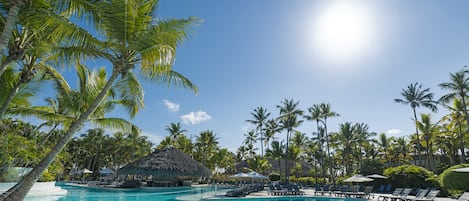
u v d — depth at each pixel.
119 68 7.24
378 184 25.59
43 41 7.88
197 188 30.55
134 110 9.35
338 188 23.14
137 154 57.91
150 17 8.04
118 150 55.94
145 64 7.64
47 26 6.95
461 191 18.05
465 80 29.05
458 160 41.56
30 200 17.16
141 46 7.12
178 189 28.25
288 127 42.72
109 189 25.45
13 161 16.22
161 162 24.58
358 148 55.28
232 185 38.25
